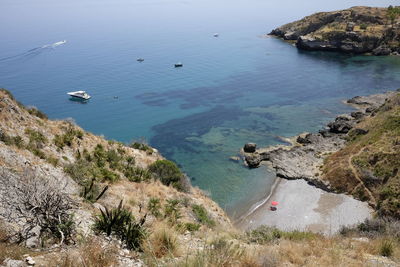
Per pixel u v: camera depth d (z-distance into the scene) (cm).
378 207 4269
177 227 1530
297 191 5066
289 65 13688
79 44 19450
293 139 7069
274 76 12138
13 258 776
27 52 17125
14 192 1222
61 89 11244
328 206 4553
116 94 10712
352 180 4925
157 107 9506
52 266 755
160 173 3334
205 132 7694
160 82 11850
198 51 17100
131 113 9144
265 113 8675
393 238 1470
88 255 816
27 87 11475
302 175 5478
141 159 3581
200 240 1351
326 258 1082
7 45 19338
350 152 5603
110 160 3072
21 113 2786
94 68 13862
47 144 2611
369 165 5031
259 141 7050
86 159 2819
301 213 4444
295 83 11200
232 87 11025
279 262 999
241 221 4372
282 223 4225
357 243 1425
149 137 7619
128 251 958
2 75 13000
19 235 939
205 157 6475
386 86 10450
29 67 14188
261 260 950
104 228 1120
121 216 1150
